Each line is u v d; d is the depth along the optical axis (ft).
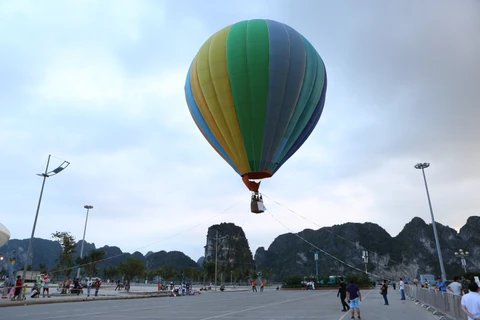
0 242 91.66
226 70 72.79
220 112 73.72
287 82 71.67
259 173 75.15
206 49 77.20
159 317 54.85
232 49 73.41
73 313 61.00
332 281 267.39
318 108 78.59
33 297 101.19
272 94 71.10
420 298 85.05
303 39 77.97
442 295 54.85
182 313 62.03
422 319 54.39
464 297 27.22
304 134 78.13
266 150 73.20
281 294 158.51
